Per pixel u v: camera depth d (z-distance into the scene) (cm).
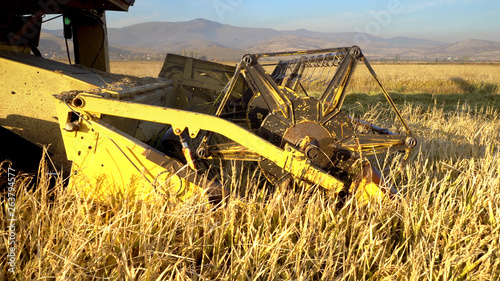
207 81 656
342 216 335
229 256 279
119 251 274
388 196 365
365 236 302
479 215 370
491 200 371
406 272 284
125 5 628
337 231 320
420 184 434
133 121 418
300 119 374
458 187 427
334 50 366
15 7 486
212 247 303
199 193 328
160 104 525
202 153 354
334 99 372
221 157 367
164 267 274
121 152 322
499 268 304
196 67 655
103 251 254
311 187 344
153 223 296
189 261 280
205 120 332
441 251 323
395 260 313
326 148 379
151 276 244
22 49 545
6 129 372
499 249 311
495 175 457
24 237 275
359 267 291
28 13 539
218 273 276
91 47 712
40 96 366
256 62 364
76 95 330
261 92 372
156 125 502
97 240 273
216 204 335
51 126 369
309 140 364
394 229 349
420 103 1284
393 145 388
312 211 325
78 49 713
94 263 246
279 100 371
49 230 283
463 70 3450
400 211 357
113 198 326
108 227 262
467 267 289
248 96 631
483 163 488
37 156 386
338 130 380
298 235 322
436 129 739
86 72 485
